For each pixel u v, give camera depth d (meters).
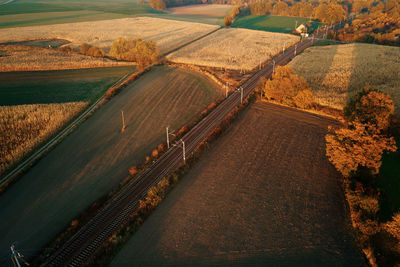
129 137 62.47
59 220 41.22
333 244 36.97
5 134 61.38
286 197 44.81
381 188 44.22
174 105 78.44
